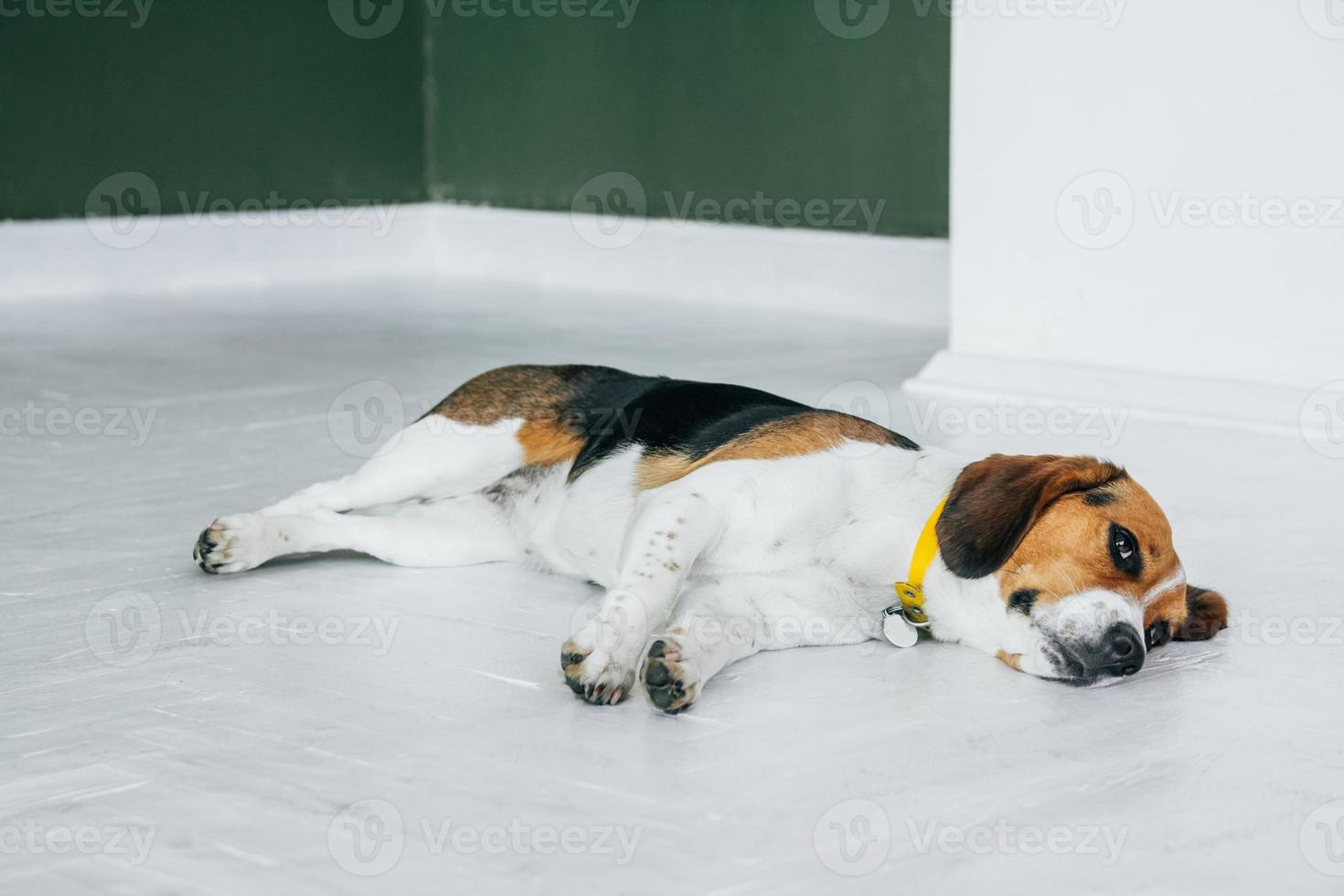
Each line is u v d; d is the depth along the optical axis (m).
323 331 6.74
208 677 2.37
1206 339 4.80
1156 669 2.46
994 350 5.26
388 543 2.98
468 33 9.36
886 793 1.94
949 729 2.17
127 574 2.95
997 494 2.39
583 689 2.24
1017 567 2.38
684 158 8.34
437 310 7.58
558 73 8.89
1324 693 2.34
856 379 5.52
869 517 2.52
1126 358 4.97
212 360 5.86
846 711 2.24
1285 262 4.61
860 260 7.46
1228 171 4.68
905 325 7.16
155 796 1.91
